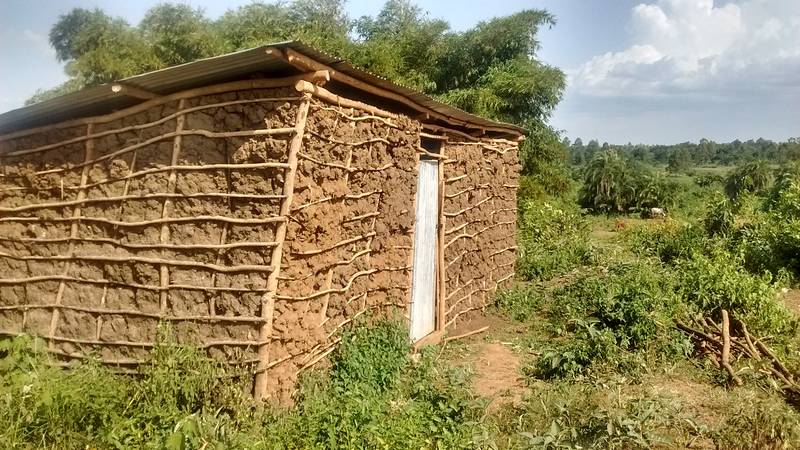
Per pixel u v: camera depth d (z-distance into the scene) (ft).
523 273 40.73
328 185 18.15
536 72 67.67
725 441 16.66
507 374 23.56
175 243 17.03
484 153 32.32
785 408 18.70
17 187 19.20
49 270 18.63
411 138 23.52
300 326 17.61
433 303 27.58
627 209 99.30
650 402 17.97
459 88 70.18
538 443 15.72
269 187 16.20
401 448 14.99
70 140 18.30
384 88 19.86
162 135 17.17
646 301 26.96
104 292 17.90
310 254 17.54
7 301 19.15
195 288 16.75
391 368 20.52
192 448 13.87
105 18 63.52
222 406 15.94
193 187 16.84
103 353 17.84
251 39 64.39
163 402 15.81
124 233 17.62
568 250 44.55
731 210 55.98
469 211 30.60
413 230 24.57
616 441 15.79
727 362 22.85
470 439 16.08
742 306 28.94
